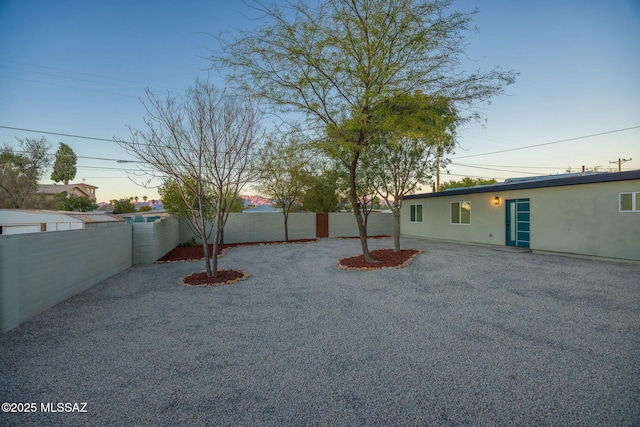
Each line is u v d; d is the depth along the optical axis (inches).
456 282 264.7
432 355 131.3
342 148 307.1
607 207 362.3
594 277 275.7
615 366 120.0
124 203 1294.3
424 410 93.7
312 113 313.1
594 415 90.7
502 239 486.6
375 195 486.6
